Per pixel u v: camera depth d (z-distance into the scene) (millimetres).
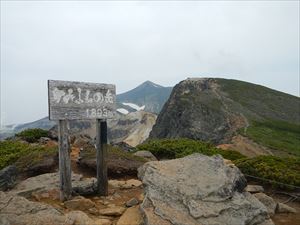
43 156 12352
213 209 7074
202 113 84750
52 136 20344
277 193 11227
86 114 9281
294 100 107500
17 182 10469
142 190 10258
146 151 16047
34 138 19719
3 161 13016
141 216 7344
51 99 8586
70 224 6887
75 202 8344
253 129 73188
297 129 78938
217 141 72500
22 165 11867
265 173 11734
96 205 8672
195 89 100125
